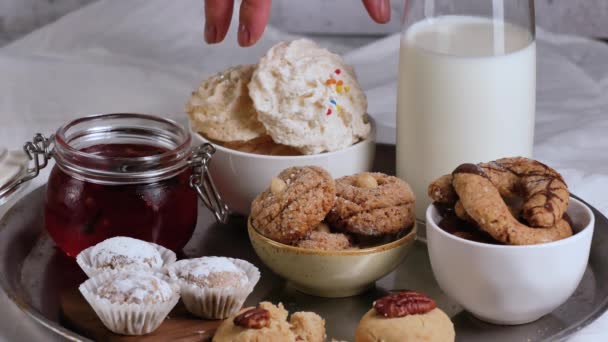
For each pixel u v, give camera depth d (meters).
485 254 0.81
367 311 0.86
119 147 0.92
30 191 1.00
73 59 1.29
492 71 0.91
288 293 0.87
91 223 0.88
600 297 0.86
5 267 0.88
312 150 0.93
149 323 0.82
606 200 1.01
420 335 0.79
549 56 1.30
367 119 0.96
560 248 0.80
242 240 0.94
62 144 0.89
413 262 0.91
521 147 0.93
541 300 0.82
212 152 0.91
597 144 1.12
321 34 1.45
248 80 0.94
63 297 0.86
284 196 0.85
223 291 0.82
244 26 0.94
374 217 0.85
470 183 0.82
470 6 0.93
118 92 1.20
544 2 1.40
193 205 0.91
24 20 1.46
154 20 1.34
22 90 1.19
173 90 1.21
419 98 0.93
